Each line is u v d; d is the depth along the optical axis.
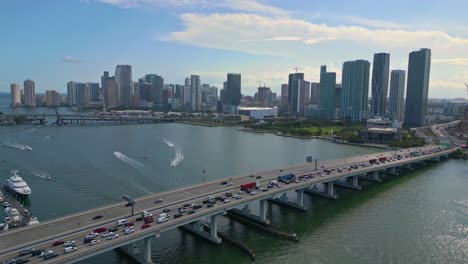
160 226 115.69
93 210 130.50
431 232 147.38
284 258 124.19
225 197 148.88
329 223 157.62
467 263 121.69
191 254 125.44
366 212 172.62
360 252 129.12
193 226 140.88
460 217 165.25
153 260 120.12
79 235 108.75
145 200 144.50
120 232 111.06
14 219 143.88
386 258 124.50
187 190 161.25
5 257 94.12
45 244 102.12
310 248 132.00
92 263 115.88
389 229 150.62
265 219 154.00
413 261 122.75
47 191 190.12
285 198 182.38
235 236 141.75
